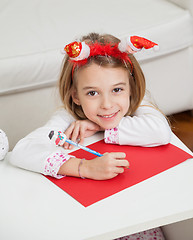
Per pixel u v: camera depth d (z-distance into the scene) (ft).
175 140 3.76
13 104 5.65
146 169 3.33
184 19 5.96
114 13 6.29
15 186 3.26
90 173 3.24
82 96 3.67
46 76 5.53
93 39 3.78
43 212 2.95
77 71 3.62
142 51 5.80
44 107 5.77
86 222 2.82
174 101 6.42
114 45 3.60
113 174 3.20
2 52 5.45
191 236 3.79
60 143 3.46
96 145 3.76
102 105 3.60
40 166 3.35
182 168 3.32
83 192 3.12
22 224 2.86
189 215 2.89
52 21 6.15
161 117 3.81
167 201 2.96
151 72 6.07
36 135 3.67
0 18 6.36
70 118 4.07
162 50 5.92
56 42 5.63
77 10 6.49
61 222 2.84
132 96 4.01
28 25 6.07
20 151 3.52
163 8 6.30
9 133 5.83
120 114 3.73
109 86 3.52
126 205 2.95
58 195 3.12
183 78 6.30
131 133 3.67
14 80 5.43
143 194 3.05
